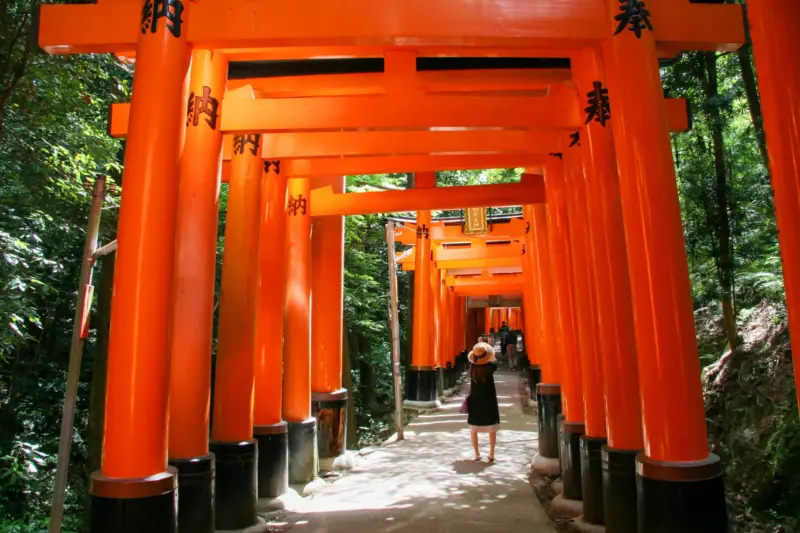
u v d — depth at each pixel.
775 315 8.47
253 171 6.20
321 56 5.57
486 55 5.56
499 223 13.98
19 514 8.76
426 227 15.75
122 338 3.84
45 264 7.57
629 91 4.12
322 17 4.34
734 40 4.52
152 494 3.68
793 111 3.05
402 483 7.23
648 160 4.01
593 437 5.51
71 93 6.94
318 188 8.88
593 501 5.34
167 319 3.97
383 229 16.67
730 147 9.04
